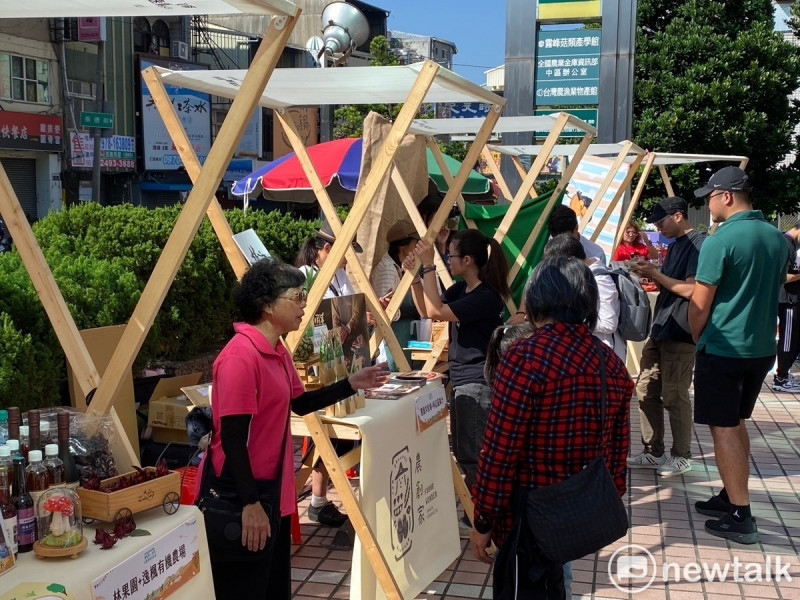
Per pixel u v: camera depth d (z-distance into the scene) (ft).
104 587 6.70
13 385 12.22
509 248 18.39
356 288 13.47
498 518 8.83
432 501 12.86
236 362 8.70
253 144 93.76
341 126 61.57
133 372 17.06
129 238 20.88
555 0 30.17
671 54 49.26
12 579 6.39
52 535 6.84
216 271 22.36
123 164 81.41
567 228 16.57
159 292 8.37
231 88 12.69
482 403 13.53
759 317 14.15
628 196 31.50
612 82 29.89
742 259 13.94
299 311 9.16
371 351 13.34
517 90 30.91
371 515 10.86
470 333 13.67
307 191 25.62
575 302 8.57
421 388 12.91
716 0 50.26
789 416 24.34
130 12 8.80
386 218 16.71
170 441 14.56
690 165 47.80
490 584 13.08
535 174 16.62
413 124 17.53
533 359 8.37
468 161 13.38
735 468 14.56
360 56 113.39
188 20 90.07
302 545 14.37
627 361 28.07
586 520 8.16
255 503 8.58
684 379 18.08
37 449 7.53
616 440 9.14
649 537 14.93
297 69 11.21
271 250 25.93
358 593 10.66
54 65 73.61
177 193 88.74
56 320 8.80
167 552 7.57
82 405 13.60
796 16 53.31
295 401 10.16
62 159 75.10
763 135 48.39
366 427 10.79
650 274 16.99
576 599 12.43
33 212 73.97
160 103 10.68
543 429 8.36
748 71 47.73
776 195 50.57
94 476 7.73
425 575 12.26
